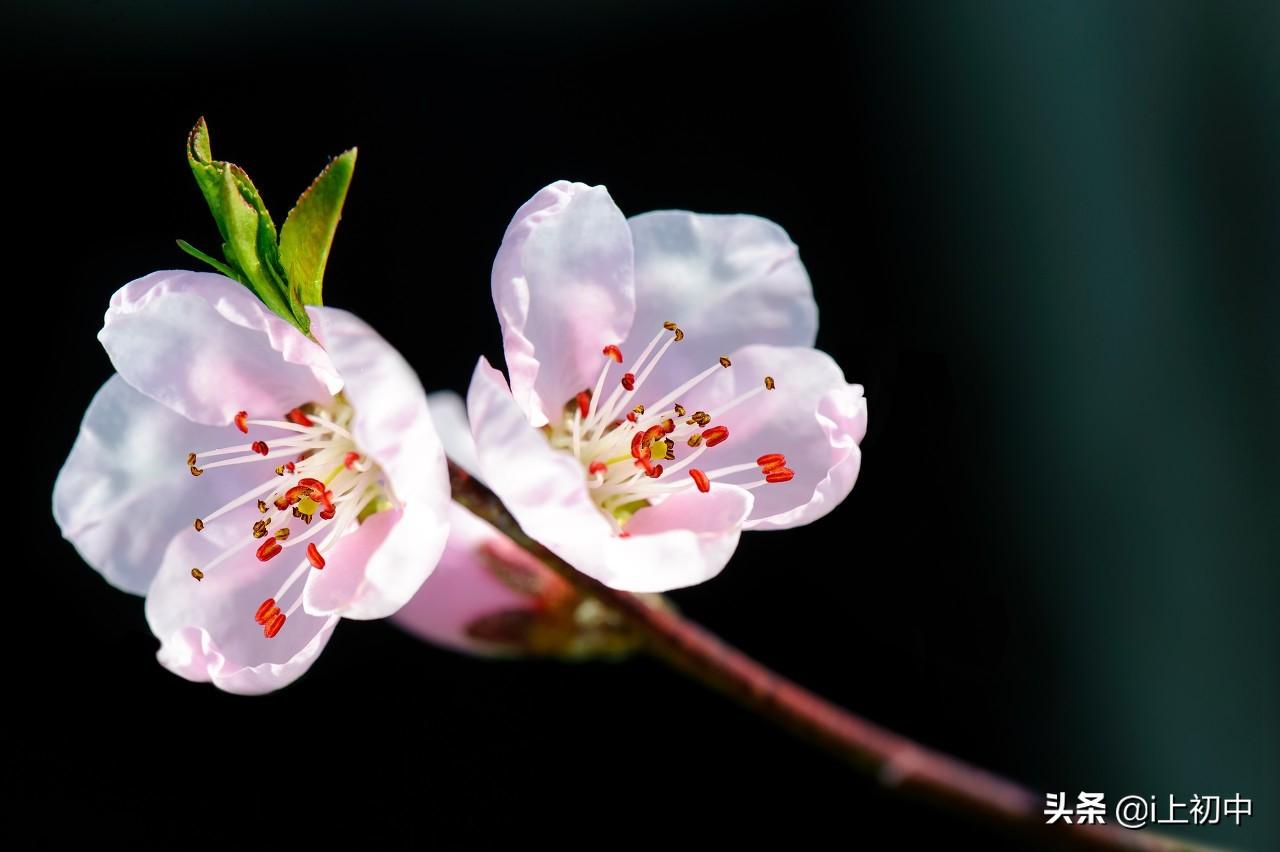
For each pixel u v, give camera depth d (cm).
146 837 48
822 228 55
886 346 54
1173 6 53
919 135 55
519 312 37
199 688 49
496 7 55
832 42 56
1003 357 53
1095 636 50
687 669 40
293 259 37
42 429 50
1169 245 52
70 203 51
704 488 38
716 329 39
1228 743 49
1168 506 50
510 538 38
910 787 40
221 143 52
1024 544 50
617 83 55
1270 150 51
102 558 38
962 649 49
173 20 53
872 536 50
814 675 49
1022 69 55
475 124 54
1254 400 50
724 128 55
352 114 53
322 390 38
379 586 37
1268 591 49
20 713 48
